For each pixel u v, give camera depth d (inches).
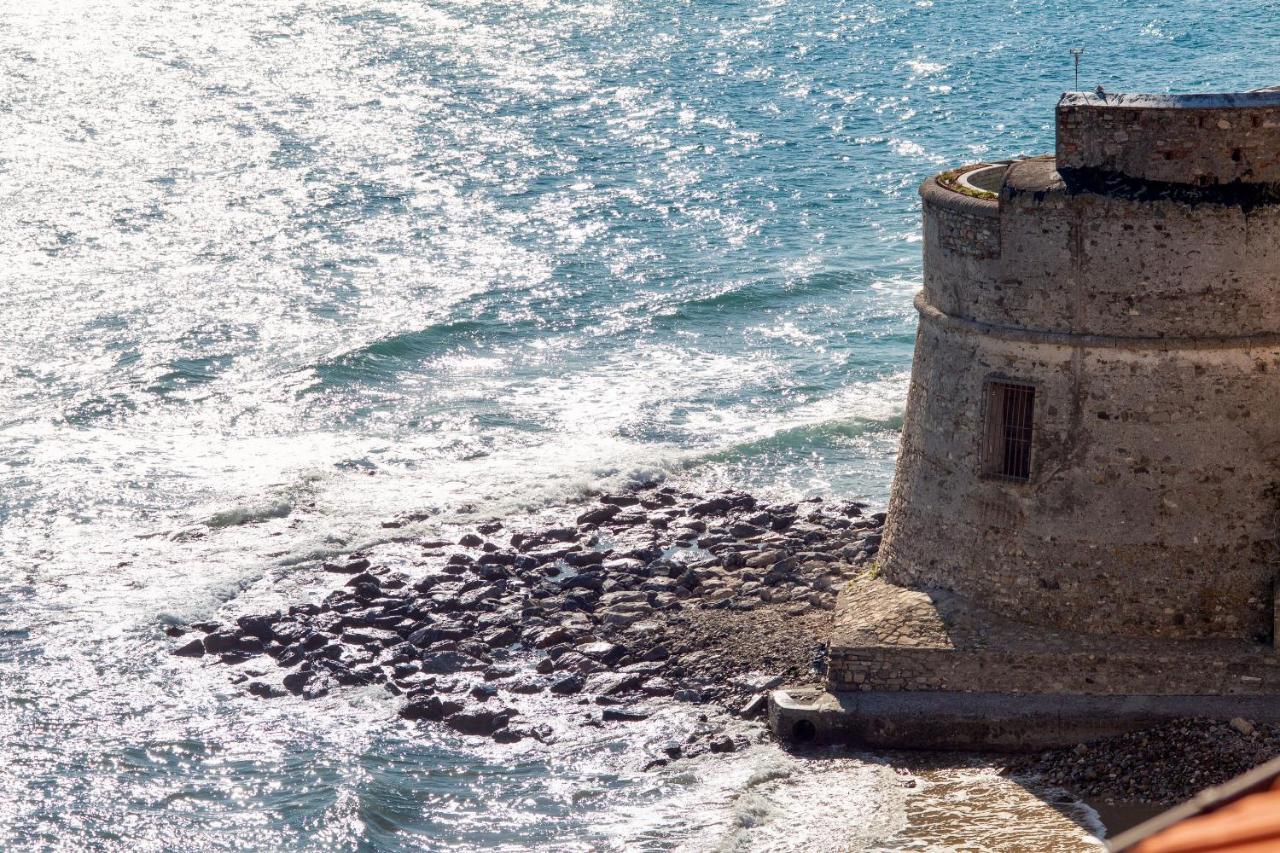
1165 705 3575.3
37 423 6515.8
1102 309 3631.9
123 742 3993.6
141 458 6156.5
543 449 6259.8
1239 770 3363.7
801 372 7155.5
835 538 5147.6
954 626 3786.9
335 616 4677.7
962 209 3789.4
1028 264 3683.6
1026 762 3609.7
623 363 7362.2
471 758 3885.3
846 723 3737.7
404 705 4143.7
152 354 7406.5
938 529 3946.9
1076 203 3587.6
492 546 5206.7
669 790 3656.5
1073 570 3722.9
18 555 5216.5
